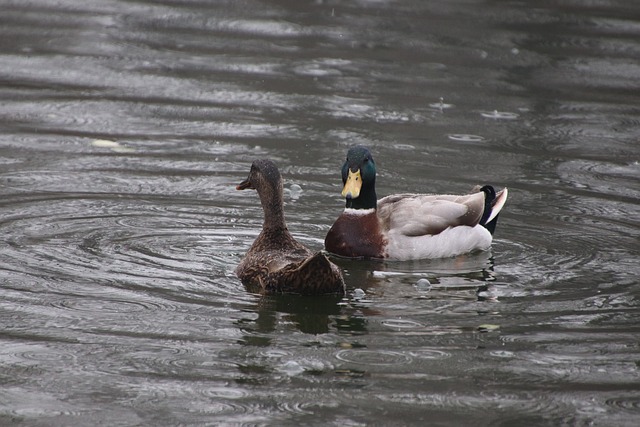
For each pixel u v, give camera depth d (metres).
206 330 10.47
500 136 19.03
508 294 11.93
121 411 8.70
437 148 18.20
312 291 11.61
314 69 23.03
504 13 28.03
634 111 20.95
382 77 22.66
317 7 28.52
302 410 8.77
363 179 13.55
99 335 10.24
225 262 12.72
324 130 18.98
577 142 18.88
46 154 17.03
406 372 9.56
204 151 17.52
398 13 28.02
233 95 21.00
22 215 14.07
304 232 14.16
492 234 14.33
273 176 12.34
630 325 10.88
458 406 8.89
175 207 14.77
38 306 10.95
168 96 20.80
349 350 10.05
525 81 22.73
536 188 16.31
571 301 11.68
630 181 16.78
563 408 8.89
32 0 28.19
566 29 26.73
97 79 21.78
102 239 13.29
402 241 13.49
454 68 23.48
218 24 26.47
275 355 9.88
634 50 25.14
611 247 13.82
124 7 27.83
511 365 9.77
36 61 22.88
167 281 11.92
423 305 11.49
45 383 9.19
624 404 9.00
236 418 8.61
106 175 16.08
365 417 8.66
